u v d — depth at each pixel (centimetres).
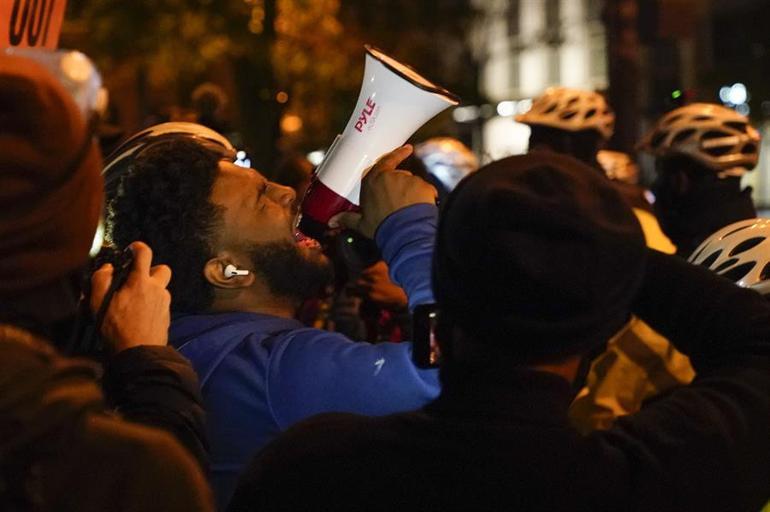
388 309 420
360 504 180
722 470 181
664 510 178
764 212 2775
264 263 269
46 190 158
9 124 157
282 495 184
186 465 157
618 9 1177
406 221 244
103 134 459
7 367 146
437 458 179
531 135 557
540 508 176
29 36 304
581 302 173
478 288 175
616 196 182
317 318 459
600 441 182
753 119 2689
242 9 1202
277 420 250
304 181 560
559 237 174
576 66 3394
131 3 1208
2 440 142
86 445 148
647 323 200
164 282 230
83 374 154
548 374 181
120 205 268
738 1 3178
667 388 371
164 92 1399
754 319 193
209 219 266
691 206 459
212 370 255
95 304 227
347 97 1416
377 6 1476
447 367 185
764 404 185
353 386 242
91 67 185
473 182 182
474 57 1998
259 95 1159
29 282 159
